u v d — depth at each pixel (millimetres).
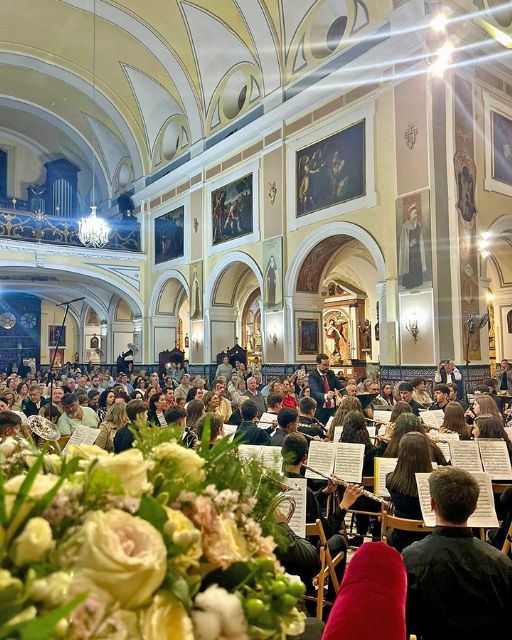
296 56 15625
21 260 19312
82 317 29094
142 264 22578
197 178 19797
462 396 10914
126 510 967
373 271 22672
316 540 3750
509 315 16891
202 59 18406
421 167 11828
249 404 5812
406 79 12242
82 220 15539
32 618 754
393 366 12078
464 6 11930
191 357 19797
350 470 4695
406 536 3764
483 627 2293
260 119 16266
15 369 24750
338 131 13953
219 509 1136
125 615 836
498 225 12938
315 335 15594
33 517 890
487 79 12977
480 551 2389
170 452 1177
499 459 4758
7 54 19047
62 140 26000
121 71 20500
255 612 957
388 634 1203
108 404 8586
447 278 11375
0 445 1256
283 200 15633
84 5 17078
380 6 12914
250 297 26141
